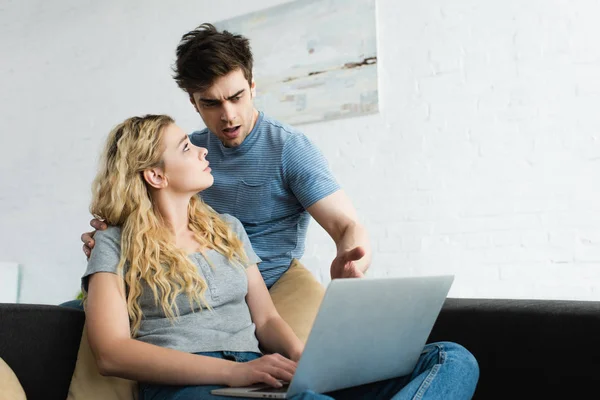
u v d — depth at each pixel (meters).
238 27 4.05
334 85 3.71
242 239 1.90
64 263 4.64
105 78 4.59
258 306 1.81
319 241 3.74
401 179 3.50
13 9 5.04
